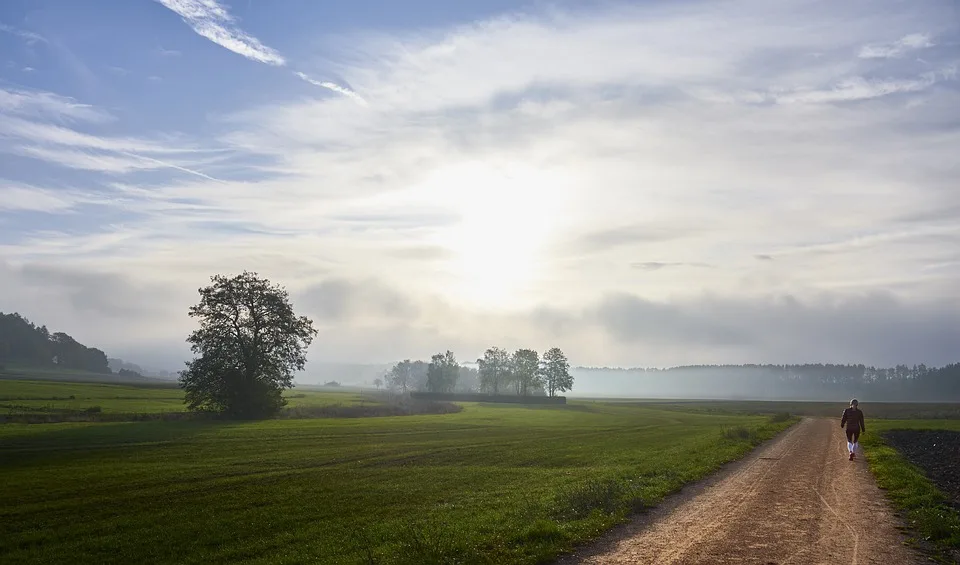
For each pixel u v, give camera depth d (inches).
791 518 693.9
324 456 1637.6
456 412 4505.4
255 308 3442.4
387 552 586.2
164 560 665.0
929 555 536.4
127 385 6555.1
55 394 4269.2
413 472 1307.8
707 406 7012.8
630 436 2389.3
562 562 523.5
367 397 7012.8
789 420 3238.2
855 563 511.5
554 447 1898.4
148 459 1555.1
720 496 847.7
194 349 3331.7
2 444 1817.2
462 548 575.8
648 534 619.2
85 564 658.8
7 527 830.5
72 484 1167.6
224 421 2965.1
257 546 695.7
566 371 7824.8
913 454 1568.7
